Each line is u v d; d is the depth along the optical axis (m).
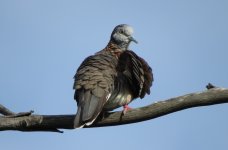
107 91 9.77
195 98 8.67
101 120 9.38
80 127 8.87
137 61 10.72
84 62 10.51
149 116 9.01
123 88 10.73
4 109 9.66
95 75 9.91
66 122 9.14
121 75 10.67
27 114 9.12
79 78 9.93
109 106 10.77
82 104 9.43
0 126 9.08
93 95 9.57
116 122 9.31
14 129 9.23
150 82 11.19
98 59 10.49
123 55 11.08
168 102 8.79
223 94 8.63
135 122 9.24
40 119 9.13
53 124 9.15
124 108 10.12
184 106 8.80
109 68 10.28
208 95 8.66
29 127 9.21
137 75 10.73
